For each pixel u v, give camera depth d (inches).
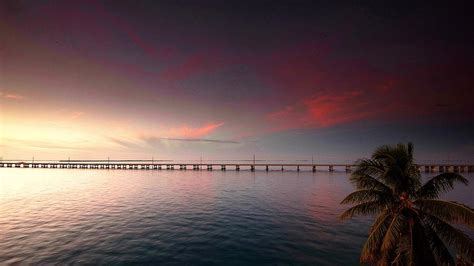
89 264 846.5
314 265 877.2
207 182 3998.5
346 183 3912.4
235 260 912.3
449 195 2603.3
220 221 1462.8
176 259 911.0
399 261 533.0
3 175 5231.3
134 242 1074.1
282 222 1449.3
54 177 4758.9
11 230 1235.9
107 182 3841.0
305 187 3321.9
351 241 1116.5
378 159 619.8
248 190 2967.5
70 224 1358.3
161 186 3339.1
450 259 540.7
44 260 872.3
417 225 547.2
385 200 583.8
